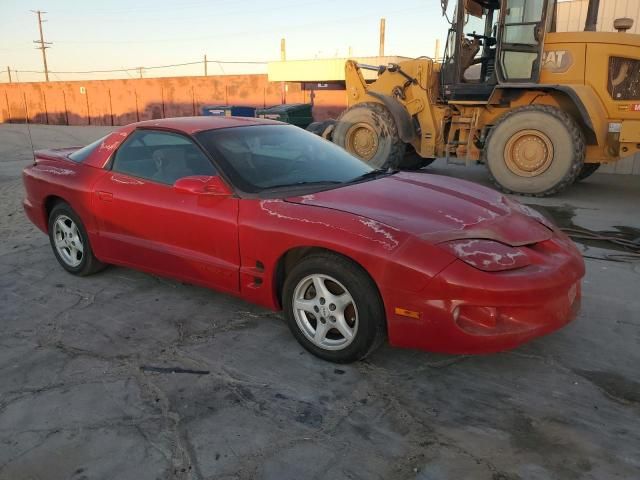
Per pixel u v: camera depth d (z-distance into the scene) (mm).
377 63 18047
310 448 2438
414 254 2746
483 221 3107
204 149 3715
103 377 3068
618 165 10875
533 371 3066
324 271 3023
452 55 8953
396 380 2994
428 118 9453
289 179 3668
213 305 4031
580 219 6750
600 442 2451
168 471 2309
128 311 3955
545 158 8102
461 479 2232
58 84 40031
